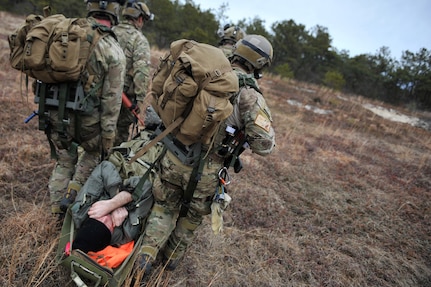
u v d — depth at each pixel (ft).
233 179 13.52
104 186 7.52
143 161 8.82
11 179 9.72
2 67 20.67
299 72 100.63
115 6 7.68
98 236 6.72
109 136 7.75
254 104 6.35
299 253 10.00
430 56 89.92
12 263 6.59
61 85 6.82
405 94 91.04
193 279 8.02
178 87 5.76
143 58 9.99
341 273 9.61
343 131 27.17
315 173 16.16
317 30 102.12
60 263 6.38
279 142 19.61
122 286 6.82
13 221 7.84
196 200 6.95
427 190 17.02
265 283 8.51
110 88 7.29
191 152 6.48
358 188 15.56
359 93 94.68
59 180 8.07
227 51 12.55
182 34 82.23
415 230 12.76
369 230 12.17
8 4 78.84
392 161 21.29
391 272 10.12
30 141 12.13
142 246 6.89
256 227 10.80
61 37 6.48
